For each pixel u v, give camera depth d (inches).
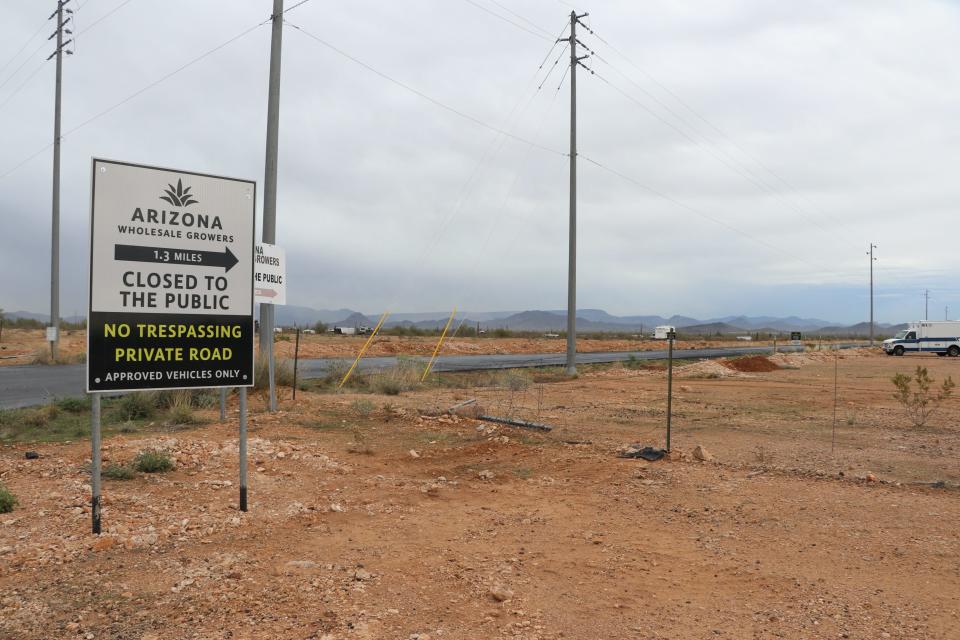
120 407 574.2
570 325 1202.0
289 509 287.7
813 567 227.5
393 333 2861.7
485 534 262.5
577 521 282.4
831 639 172.9
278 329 2443.4
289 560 224.5
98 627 169.8
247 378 281.9
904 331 2281.0
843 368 1521.9
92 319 249.0
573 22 1251.2
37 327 2507.4
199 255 270.8
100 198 250.4
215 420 546.9
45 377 996.6
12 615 175.9
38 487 316.2
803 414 642.2
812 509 298.8
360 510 293.1
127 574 207.2
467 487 342.6
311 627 171.9
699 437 494.6
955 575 219.5
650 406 700.0
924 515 289.4
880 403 751.7
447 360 1614.2
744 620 184.5
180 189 267.0
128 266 256.1
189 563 218.5
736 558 236.7
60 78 1416.1
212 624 172.4
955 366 1592.0
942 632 177.0
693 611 190.9
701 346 3129.9
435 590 201.8
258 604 185.9
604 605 194.2
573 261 1214.3
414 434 498.3
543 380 1077.1
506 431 504.4
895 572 222.4
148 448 396.5
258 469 367.9
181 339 266.7
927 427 555.5
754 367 1434.5
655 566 228.2
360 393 775.7
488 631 174.4
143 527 254.7
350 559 227.6
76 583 198.8
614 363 1509.6
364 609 184.5
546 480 357.7
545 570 222.8
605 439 479.8
